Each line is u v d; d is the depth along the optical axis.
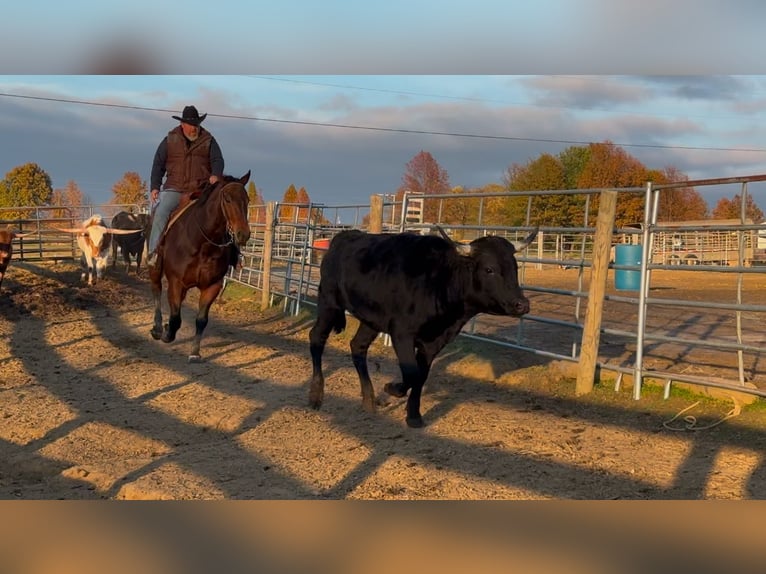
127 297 14.07
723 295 15.15
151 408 6.71
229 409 6.55
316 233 13.66
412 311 5.62
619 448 5.17
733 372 7.10
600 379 7.03
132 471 5.00
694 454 5.00
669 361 7.82
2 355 9.14
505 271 5.36
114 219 17.09
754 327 10.57
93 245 14.57
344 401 6.75
